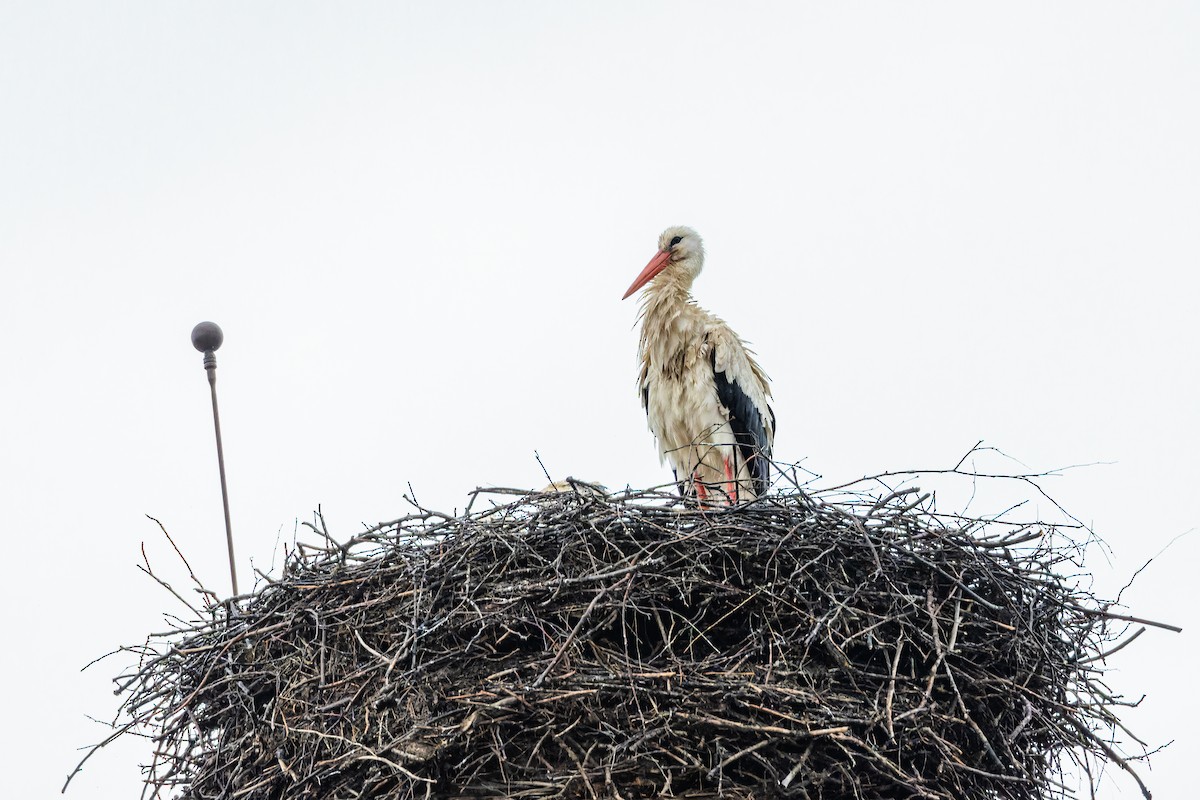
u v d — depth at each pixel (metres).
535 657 11.70
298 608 12.28
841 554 12.11
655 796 11.17
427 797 10.92
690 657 11.77
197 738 12.61
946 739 11.66
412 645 11.48
